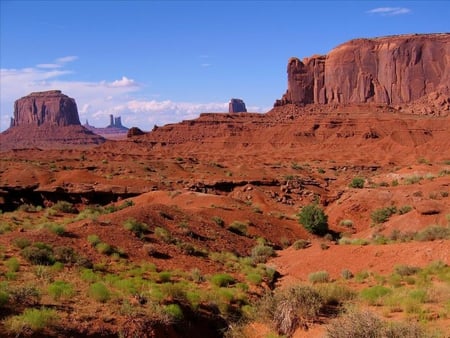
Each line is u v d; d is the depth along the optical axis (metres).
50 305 13.76
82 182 69.00
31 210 51.16
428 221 34.47
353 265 23.56
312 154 147.75
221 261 26.64
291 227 42.91
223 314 16.19
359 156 137.88
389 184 60.94
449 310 13.38
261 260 29.08
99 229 26.20
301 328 13.73
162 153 167.62
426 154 129.50
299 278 23.53
